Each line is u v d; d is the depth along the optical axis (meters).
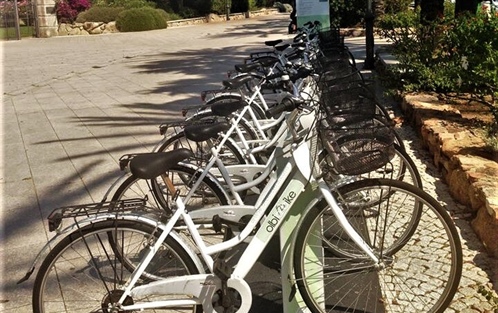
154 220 2.48
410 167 3.46
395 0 15.95
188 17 28.83
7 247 3.78
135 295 2.44
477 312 2.73
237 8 31.27
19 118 7.87
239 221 2.91
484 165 3.86
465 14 6.73
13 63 14.73
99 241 2.60
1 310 3.01
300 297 2.62
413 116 5.77
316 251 2.61
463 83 5.23
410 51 6.94
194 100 8.52
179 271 2.55
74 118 7.66
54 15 23.42
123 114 7.75
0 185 5.03
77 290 2.88
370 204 2.69
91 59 14.96
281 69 4.89
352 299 2.89
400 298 2.86
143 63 13.56
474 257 3.22
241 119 4.03
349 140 2.58
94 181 5.02
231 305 2.48
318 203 2.55
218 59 13.52
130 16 24.30
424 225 2.98
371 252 2.70
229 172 3.55
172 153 2.55
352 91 3.44
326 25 9.59
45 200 4.62
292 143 2.75
